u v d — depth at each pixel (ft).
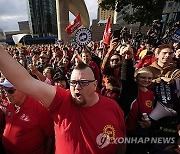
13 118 6.88
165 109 7.18
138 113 8.03
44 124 6.84
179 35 17.20
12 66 4.48
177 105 7.80
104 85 10.91
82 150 5.16
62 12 85.56
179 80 8.09
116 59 10.50
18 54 26.86
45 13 328.29
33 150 6.93
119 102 8.48
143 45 24.71
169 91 7.98
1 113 7.62
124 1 54.90
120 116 5.85
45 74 12.87
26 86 4.72
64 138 5.29
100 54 22.47
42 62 18.72
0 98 7.58
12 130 6.86
